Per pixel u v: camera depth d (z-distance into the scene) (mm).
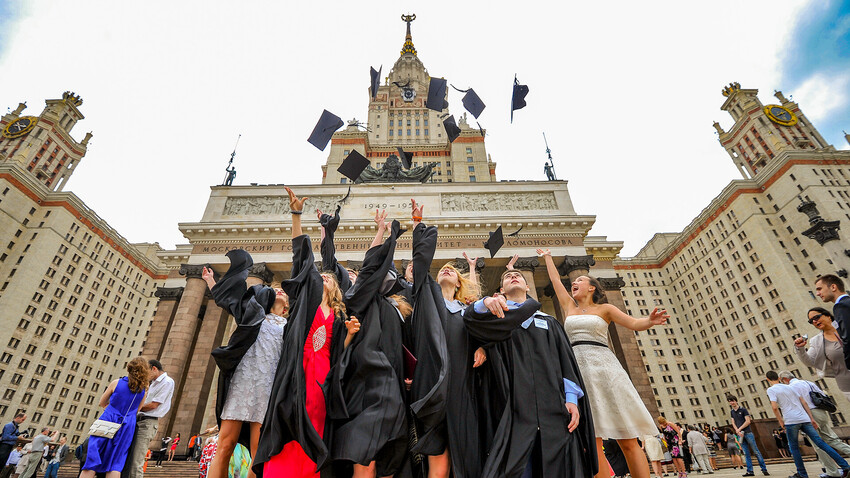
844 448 7301
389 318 4277
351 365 4016
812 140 91750
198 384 31453
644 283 96125
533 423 3754
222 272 35906
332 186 40219
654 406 32250
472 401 3967
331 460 3561
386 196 39812
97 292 77625
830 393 60938
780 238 74500
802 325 66750
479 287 6020
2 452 12852
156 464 24344
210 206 38688
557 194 40188
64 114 99125
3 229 66812
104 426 5922
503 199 40000
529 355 4160
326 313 4555
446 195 40156
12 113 97625
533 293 33750
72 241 73688
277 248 35844
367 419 3473
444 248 35812
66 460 22594
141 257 88125
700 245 88125
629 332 36250
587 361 5027
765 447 19328
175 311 38969
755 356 74750
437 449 3553
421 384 3789
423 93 93062
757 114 95938
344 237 36031
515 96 9164
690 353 88688
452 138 8750
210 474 4129
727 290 81062
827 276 6488
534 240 36719
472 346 4258
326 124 8445
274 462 3594
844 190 71938
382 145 80375
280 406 3631
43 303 68062
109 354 79250
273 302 5609
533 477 3730
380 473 3631
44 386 66875
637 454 4617
